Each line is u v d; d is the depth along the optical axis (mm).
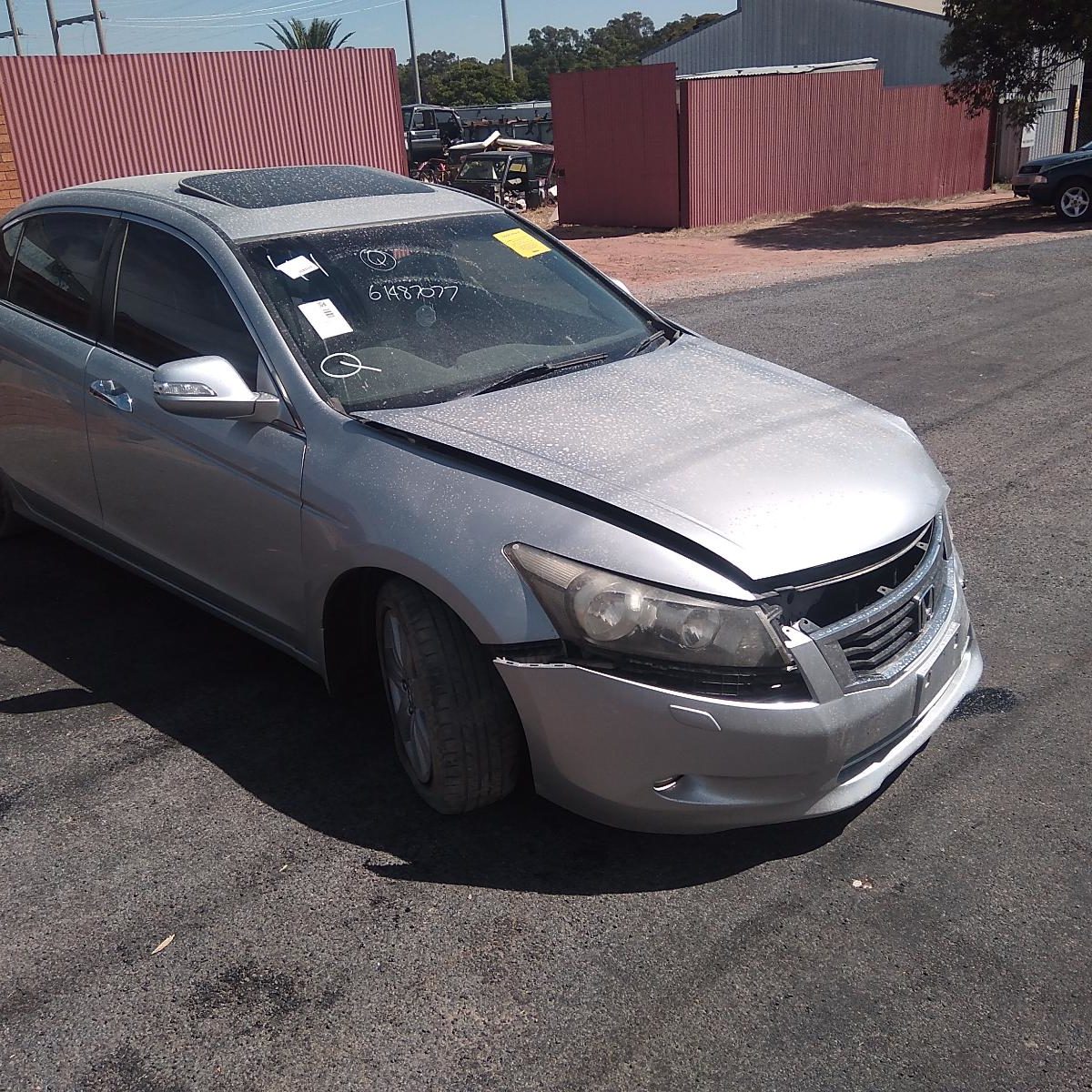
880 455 3271
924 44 34125
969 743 3586
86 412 4152
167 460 3807
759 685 2734
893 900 2883
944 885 2936
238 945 2783
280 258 3773
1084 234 16797
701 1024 2508
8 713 3893
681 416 3338
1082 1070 2359
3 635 4492
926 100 24312
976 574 4844
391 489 3094
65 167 15898
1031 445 6559
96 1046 2488
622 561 2748
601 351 3898
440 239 4152
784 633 2740
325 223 4004
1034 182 19094
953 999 2559
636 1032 2492
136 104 16375
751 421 3330
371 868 3064
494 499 2949
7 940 2814
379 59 18609
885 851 3080
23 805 3371
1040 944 2719
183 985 2658
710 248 17844
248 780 3492
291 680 4117
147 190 4312
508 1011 2561
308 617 3438
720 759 2756
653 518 2797
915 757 3523
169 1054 2461
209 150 17172
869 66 26188
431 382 3529
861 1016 2518
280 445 3410
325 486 3240
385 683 3367
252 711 3900
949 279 12461
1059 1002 2539
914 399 7609
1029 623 4383
